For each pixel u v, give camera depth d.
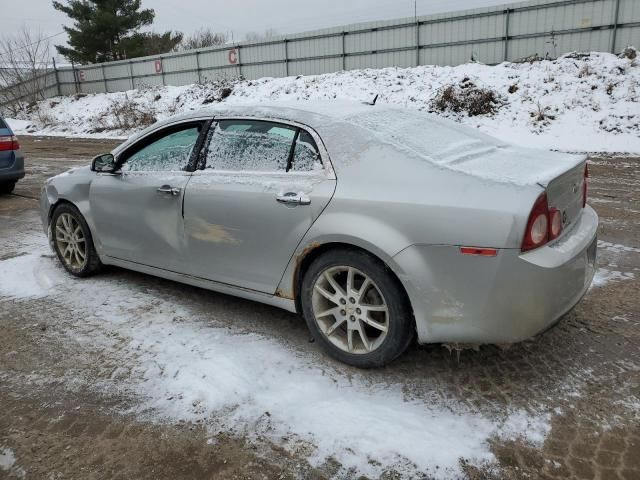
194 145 3.75
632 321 3.56
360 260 2.86
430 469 2.26
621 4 17.33
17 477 2.29
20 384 2.99
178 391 2.86
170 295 4.20
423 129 3.40
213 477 2.25
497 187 2.60
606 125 13.73
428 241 2.65
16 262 5.09
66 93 36.50
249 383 2.91
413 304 2.73
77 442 2.50
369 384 2.89
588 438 2.43
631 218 6.37
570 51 18.64
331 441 2.44
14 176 8.73
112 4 38.16
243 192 3.32
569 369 2.99
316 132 3.17
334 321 3.15
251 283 3.44
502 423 2.54
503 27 19.75
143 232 4.00
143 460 2.37
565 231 2.87
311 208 3.02
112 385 2.94
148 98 29.02
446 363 3.09
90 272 4.61
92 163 4.39
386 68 22.11
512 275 2.51
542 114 14.84
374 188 2.85
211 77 29.16
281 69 26.38
